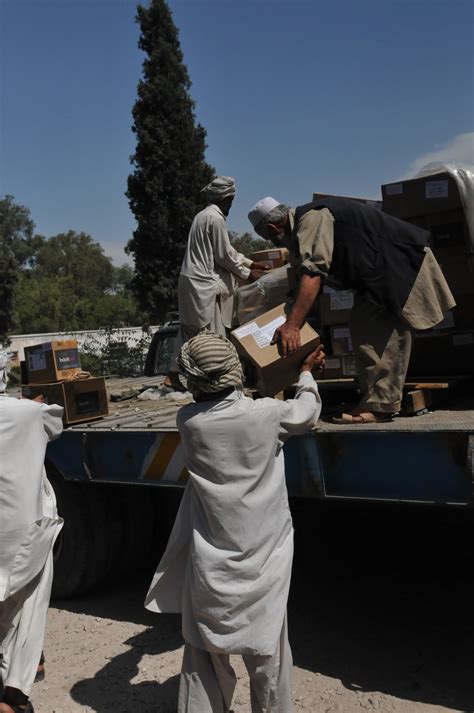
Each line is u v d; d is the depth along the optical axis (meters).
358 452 2.93
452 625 3.61
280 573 2.37
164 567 2.57
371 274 3.15
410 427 2.86
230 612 2.31
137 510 4.44
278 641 2.35
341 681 3.12
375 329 3.24
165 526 4.64
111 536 4.25
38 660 2.85
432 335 3.87
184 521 2.53
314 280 3.04
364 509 5.63
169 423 3.75
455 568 4.39
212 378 2.33
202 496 2.35
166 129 19.16
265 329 3.08
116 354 13.85
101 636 3.80
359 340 3.28
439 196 3.68
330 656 3.38
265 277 4.45
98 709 3.03
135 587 4.53
